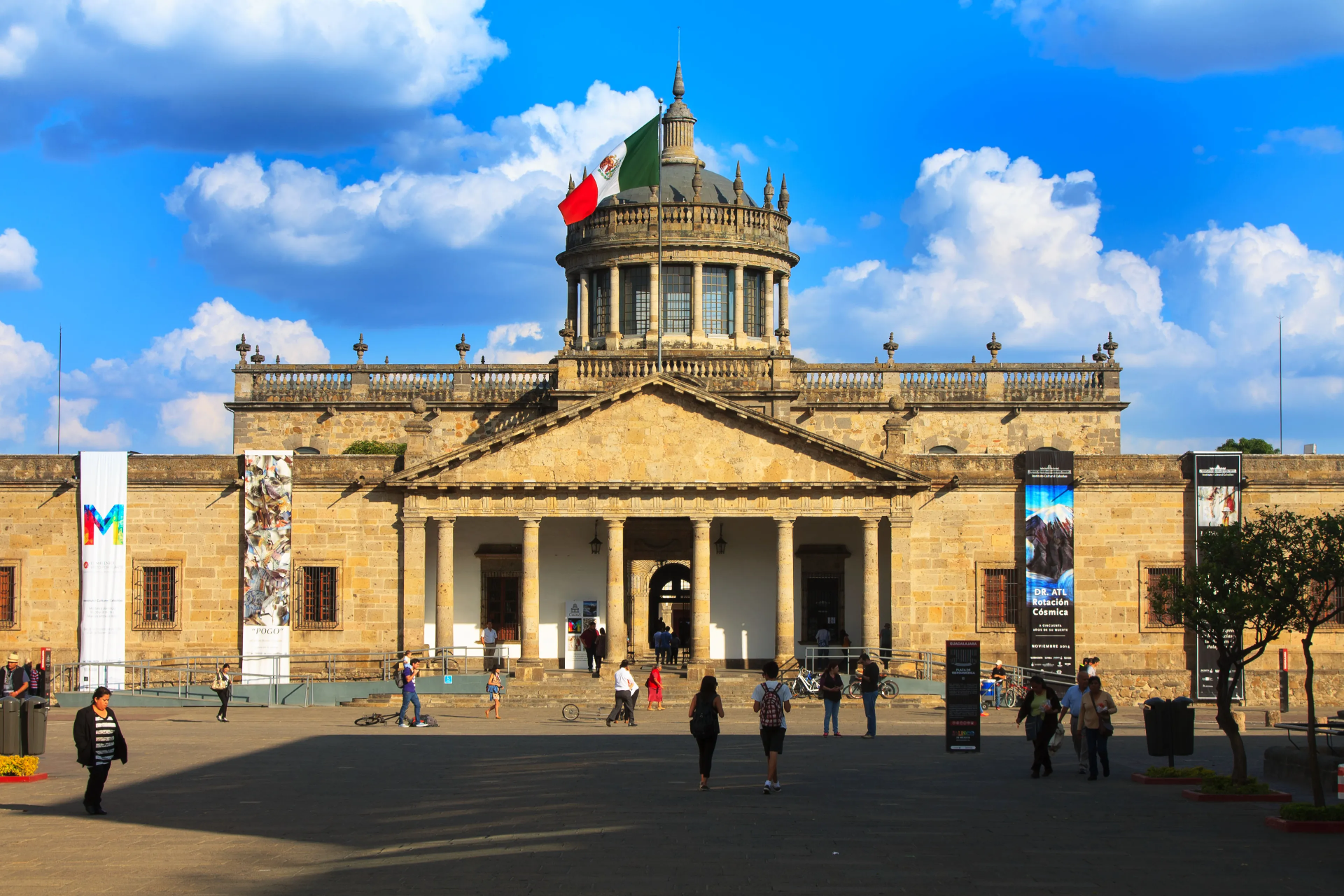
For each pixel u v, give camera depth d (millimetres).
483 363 72438
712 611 64375
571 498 60812
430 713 52250
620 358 65938
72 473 61719
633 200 76688
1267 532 30422
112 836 24453
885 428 62000
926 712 53531
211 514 61750
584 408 60531
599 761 35094
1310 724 26859
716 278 75750
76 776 32812
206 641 61375
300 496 61812
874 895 19953
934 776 32469
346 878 20969
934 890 20250
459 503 60969
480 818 26016
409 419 69625
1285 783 32500
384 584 61438
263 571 60938
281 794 29344
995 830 24984
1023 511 61531
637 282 75812
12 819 26438
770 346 75875
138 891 20234
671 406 61000
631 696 46688
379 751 37750
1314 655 60594
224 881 20859
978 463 61750
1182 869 21828
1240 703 59969
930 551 61469
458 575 64062
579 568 64312
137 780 31734
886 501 60719
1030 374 70625
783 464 60656
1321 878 21250
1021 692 56719
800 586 64438
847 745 40344
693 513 60625
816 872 21344
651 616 67062
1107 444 69938
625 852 22688
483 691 56469
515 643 63875
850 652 61969
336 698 56031
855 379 70438
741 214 75812
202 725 46719
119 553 61188
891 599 61000
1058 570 60844
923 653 59875
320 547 61656
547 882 20594
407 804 27969
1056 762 36188
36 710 32438
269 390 70625
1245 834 24766
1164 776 31219
